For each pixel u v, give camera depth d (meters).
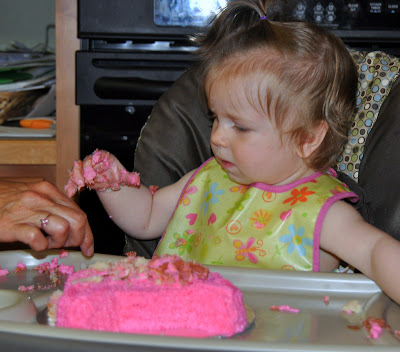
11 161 1.55
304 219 0.92
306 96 0.93
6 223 0.65
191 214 1.08
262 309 0.62
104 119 1.46
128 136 1.46
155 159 1.11
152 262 0.56
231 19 1.00
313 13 1.39
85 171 0.91
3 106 1.69
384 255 0.74
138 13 1.41
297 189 0.98
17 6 1.93
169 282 0.54
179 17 1.41
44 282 0.70
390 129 0.98
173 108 1.12
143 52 1.43
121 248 1.42
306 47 0.94
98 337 0.43
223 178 1.08
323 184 0.97
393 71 1.04
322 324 0.57
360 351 0.43
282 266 0.92
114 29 1.41
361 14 1.40
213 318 0.53
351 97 1.01
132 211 1.08
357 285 0.69
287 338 0.53
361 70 1.06
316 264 0.91
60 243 0.67
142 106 1.45
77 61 1.43
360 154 1.01
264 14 1.01
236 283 0.70
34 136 1.58
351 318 0.60
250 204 1.00
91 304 0.50
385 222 0.93
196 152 1.12
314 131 0.97
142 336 0.43
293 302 0.65
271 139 0.93
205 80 0.98
